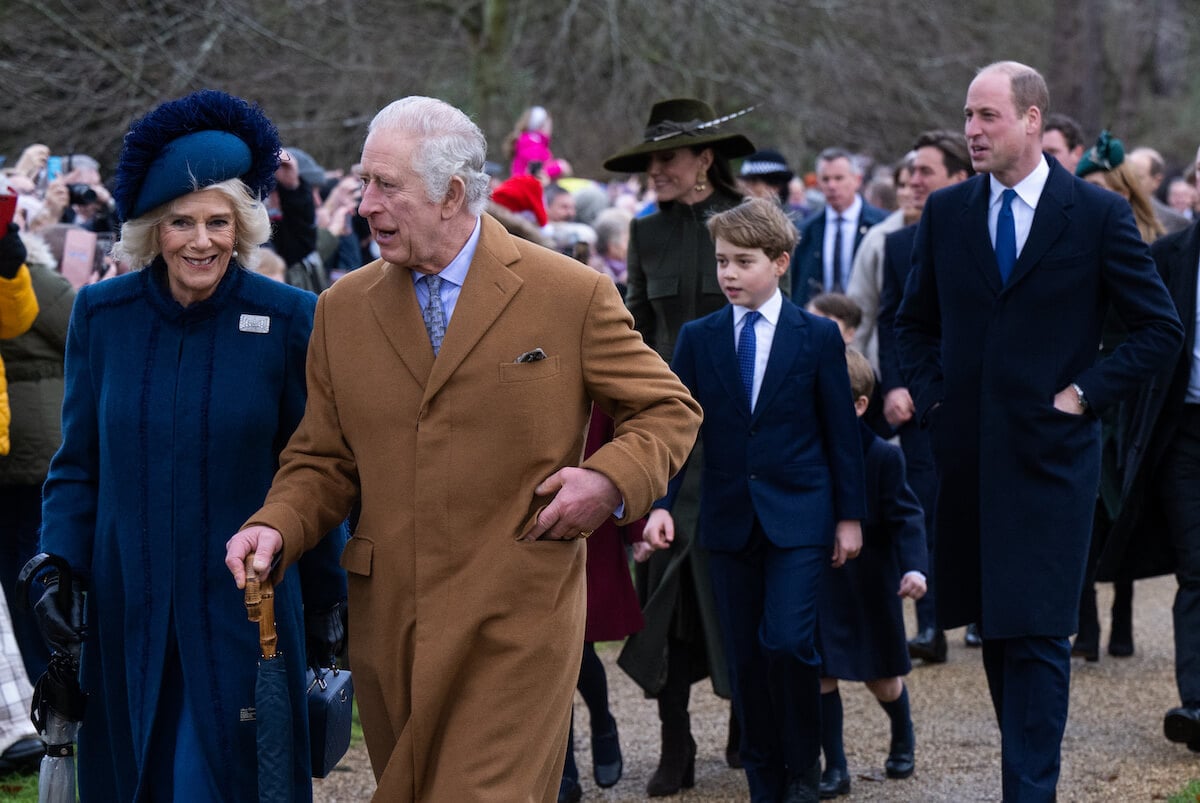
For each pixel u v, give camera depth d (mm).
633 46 17078
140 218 3541
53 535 3617
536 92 17453
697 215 5754
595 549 5246
